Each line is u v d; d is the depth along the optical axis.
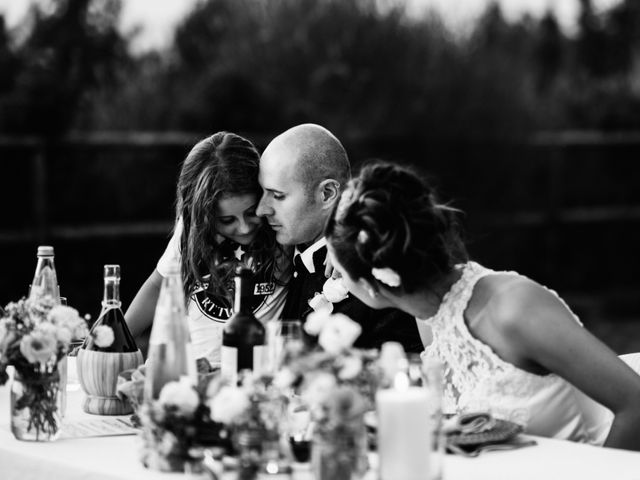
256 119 12.04
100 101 11.25
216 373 2.33
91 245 9.91
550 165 13.28
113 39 11.33
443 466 1.97
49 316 2.38
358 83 12.61
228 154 3.17
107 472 2.13
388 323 3.10
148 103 11.56
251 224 3.21
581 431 2.54
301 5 12.62
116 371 2.69
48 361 2.37
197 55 12.07
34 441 2.39
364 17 12.77
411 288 2.40
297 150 3.14
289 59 12.42
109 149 10.35
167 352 2.17
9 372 3.05
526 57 13.93
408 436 1.85
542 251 13.20
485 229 12.80
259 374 1.97
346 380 1.98
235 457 2.01
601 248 13.63
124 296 10.04
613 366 2.35
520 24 13.95
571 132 14.09
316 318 1.99
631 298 13.36
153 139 10.64
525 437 2.35
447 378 2.57
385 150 12.19
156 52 11.87
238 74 11.93
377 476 1.91
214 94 11.83
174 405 2.03
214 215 3.17
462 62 13.10
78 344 3.32
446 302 2.50
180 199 3.28
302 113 12.34
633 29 14.90
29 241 9.68
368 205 2.34
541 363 2.43
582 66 14.52
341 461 1.87
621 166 13.77
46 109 10.70
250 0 12.46
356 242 2.36
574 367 2.36
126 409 2.71
